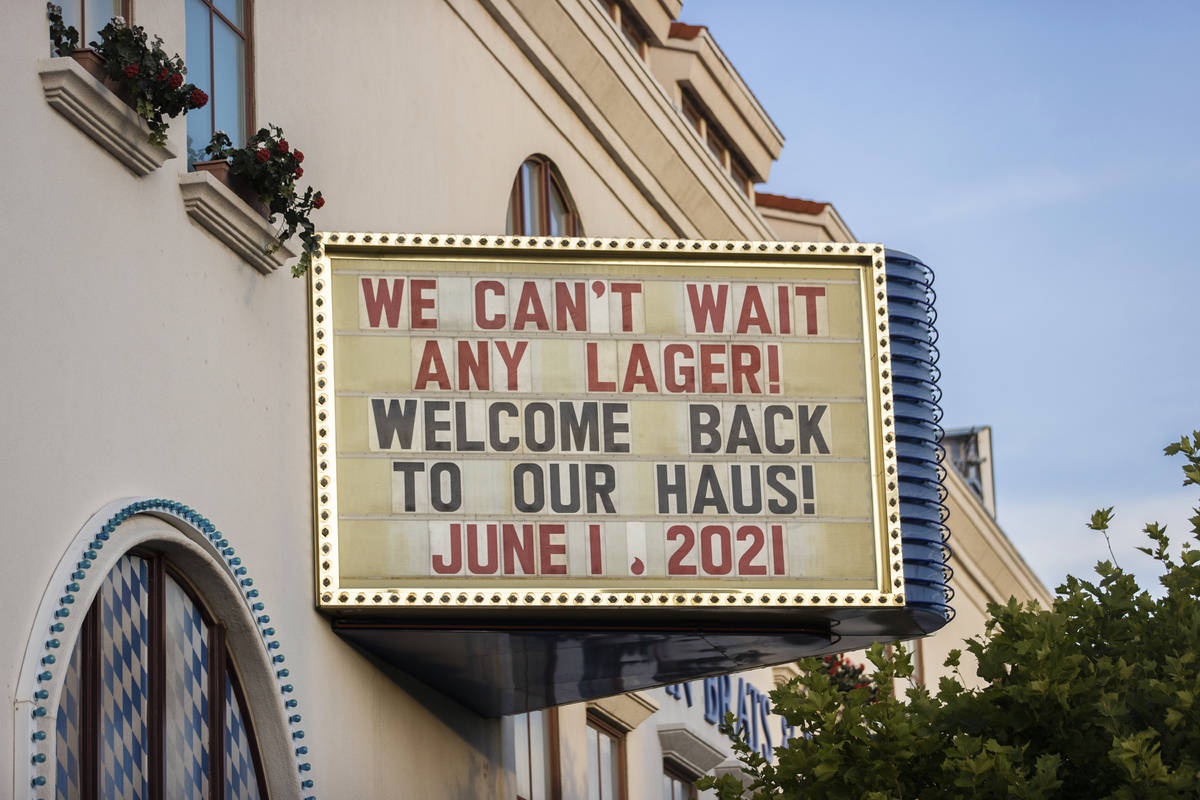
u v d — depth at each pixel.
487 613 12.39
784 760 11.27
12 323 8.89
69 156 9.55
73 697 9.35
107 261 9.83
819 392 12.98
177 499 10.31
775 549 12.62
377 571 12.12
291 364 12.10
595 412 12.64
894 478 12.84
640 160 19.31
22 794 8.38
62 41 9.56
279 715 11.30
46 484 9.00
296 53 12.72
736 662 14.02
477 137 15.79
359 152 13.49
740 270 13.09
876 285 13.20
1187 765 10.23
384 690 13.23
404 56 14.51
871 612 12.80
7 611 8.54
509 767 15.91
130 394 9.92
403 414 12.38
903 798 11.01
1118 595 11.61
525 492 12.42
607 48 18.02
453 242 12.63
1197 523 11.89
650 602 12.36
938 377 13.57
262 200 11.40
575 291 12.82
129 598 10.05
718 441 12.75
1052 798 10.73
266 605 11.36
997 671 11.07
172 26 10.90
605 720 18.69
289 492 11.86
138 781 9.95
